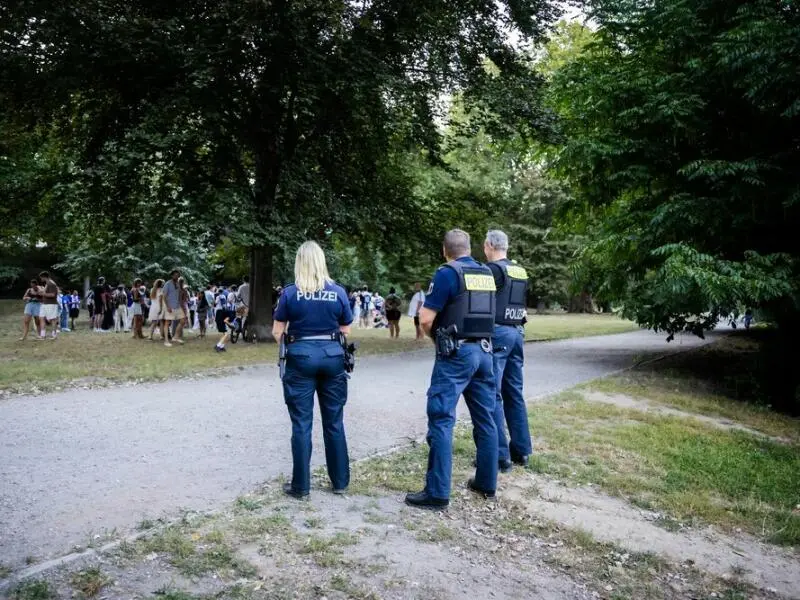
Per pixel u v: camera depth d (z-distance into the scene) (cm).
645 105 1244
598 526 432
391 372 1124
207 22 1261
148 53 1259
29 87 1359
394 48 1411
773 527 471
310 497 439
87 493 430
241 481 469
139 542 347
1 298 4138
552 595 332
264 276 1631
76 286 4147
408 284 4400
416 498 436
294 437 434
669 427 757
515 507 451
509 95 1453
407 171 1911
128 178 1492
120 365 1071
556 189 4216
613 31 1418
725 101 1277
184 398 802
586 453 614
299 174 1451
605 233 1416
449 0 1423
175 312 1521
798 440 827
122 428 628
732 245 1298
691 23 1259
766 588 370
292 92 1412
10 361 1106
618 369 1307
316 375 441
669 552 404
